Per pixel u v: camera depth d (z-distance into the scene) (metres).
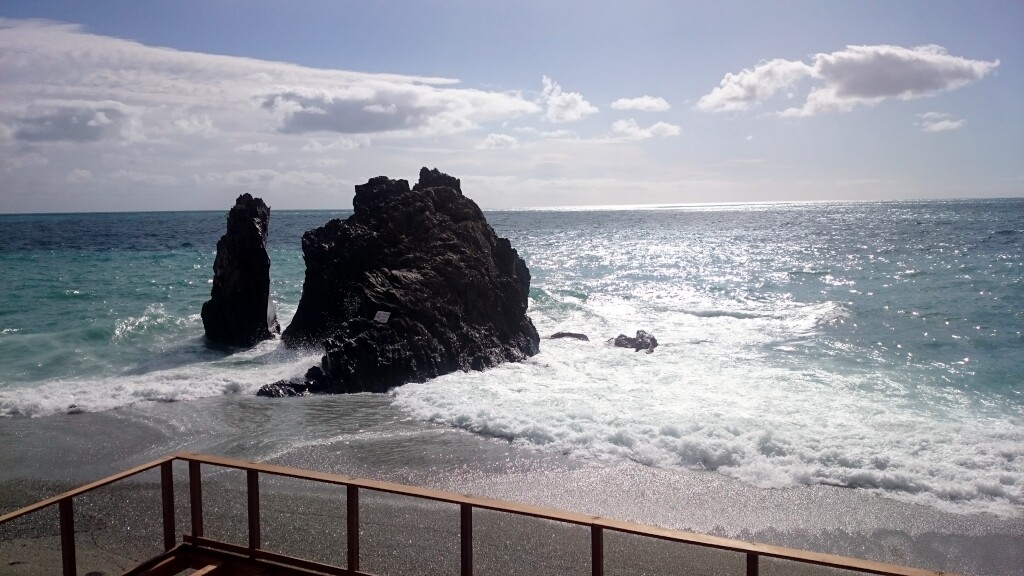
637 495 10.36
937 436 12.54
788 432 12.73
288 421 14.04
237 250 22.33
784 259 47.78
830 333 23.34
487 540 8.71
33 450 12.41
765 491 10.50
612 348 21.83
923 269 38.88
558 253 56.12
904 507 9.95
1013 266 38.47
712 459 11.64
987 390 16.11
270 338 23.03
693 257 50.88
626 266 45.69
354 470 11.29
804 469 11.16
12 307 27.83
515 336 21.61
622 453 12.02
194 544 6.71
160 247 59.88
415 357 18.14
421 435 13.12
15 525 9.16
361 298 19.94
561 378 17.80
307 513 9.45
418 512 9.52
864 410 14.45
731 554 8.46
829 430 12.93
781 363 19.25
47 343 21.59
